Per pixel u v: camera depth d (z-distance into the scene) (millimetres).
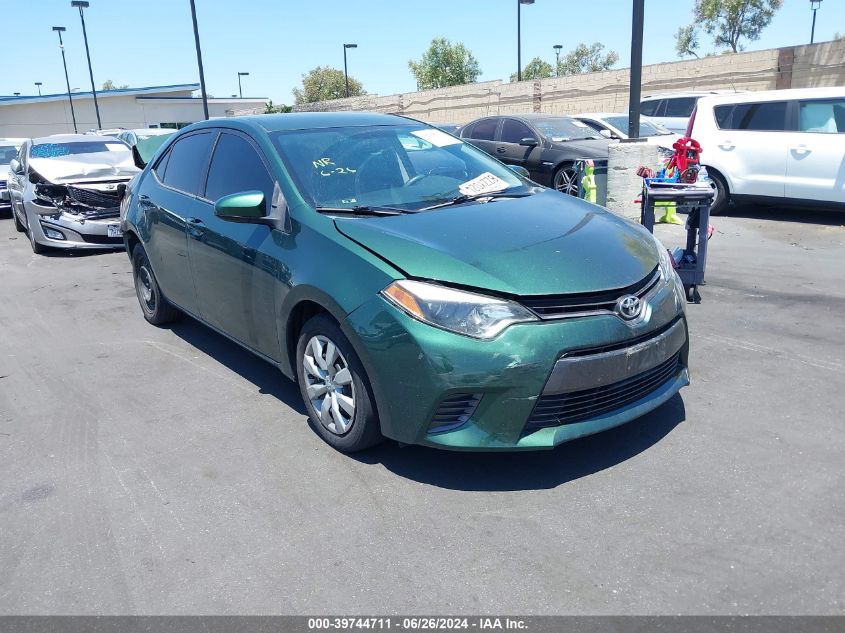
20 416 4152
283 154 3998
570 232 3473
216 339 5477
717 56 23016
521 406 2920
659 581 2523
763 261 7453
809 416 3756
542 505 3025
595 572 2588
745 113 10078
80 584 2637
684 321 3498
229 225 4121
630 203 9484
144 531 2949
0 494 3279
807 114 9547
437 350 2916
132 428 3926
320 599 2508
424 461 3434
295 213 3656
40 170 9336
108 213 9078
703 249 5867
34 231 9133
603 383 3039
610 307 3094
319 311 3533
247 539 2871
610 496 3068
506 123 12617
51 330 5887
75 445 3748
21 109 49438
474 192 4047
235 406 4164
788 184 9711
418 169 4219
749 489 3078
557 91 29016
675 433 3605
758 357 4629
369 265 3164
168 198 4945
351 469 3381
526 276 3027
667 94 15602
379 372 3074
